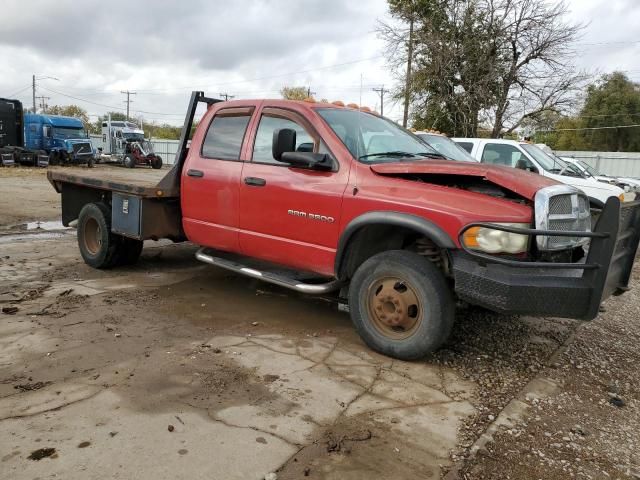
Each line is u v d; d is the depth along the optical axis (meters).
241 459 2.64
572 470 2.75
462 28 24.28
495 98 24.03
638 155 27.36
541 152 10.16
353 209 4.07
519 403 3.45
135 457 2.61
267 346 4.17
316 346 4.22
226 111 5.32
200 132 5.49
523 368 4.06
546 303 3.45
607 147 46.72
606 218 3.39
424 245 4.04
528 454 2.87
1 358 3.73
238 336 4.36
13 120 30.69
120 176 7.30
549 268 3.48
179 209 5.96
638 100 45.31
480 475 2.65
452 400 3.44
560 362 4.23
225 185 5.04
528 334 4.84
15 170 27.31
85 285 5.72
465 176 3.91
